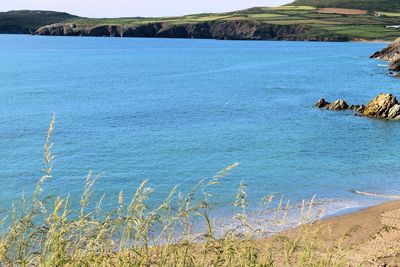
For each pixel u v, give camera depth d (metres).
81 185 29.17
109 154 37.84
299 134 45.78
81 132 47.06
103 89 86.12
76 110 61.69
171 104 67.44
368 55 173.25
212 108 63.41
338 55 176.12
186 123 52.50
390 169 32.97
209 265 6.35
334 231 19.80
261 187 28.62
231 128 49.25
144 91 83.50
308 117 55.50
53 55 184.75
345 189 28.20
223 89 85.25
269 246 8.03
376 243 17.19
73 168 33.34
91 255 5.47
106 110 61.88
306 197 26.47
